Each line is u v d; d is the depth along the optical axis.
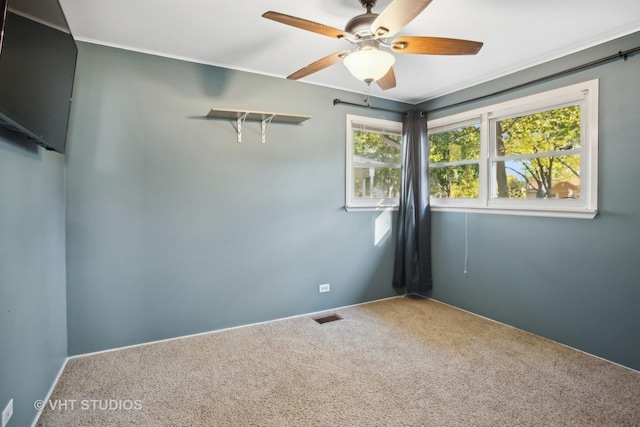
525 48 2.50
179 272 2.75
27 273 1.62
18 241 1.51
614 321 2.35
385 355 2.47
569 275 2.60
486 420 1.74
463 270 3.46
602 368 2.28
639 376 2.17
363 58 1.70
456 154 3.56
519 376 2.17
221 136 2.88
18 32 1.13
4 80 1.05
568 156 2.63
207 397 1.94
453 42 1.67
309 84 3.28
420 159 3.74
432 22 2.12
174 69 2.68
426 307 3.56
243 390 2.01
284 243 3.20
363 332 2.89
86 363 2.32
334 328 2.98
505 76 3.02
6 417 1.36
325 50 2.57
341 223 3.52
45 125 1.52
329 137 3.42
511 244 3.01
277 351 2.53
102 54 2.45
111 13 2.04
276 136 3.13
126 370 2.23
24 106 1.24
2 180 1.36
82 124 2.40
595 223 2.45
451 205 3.62
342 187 3.52
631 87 2.24
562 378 2.15
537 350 2.55
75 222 2.39
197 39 2.39
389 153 3.87
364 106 3.62
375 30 1.55
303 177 3.28
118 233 2.53
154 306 2.67
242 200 2.99
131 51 2.53
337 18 2.10
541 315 2.79
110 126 2.48
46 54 1.44
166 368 2.26
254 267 3.06
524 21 2.12
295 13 2.04
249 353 2.49
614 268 2.35
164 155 2.67
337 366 2.30
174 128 2.70
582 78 2.49
